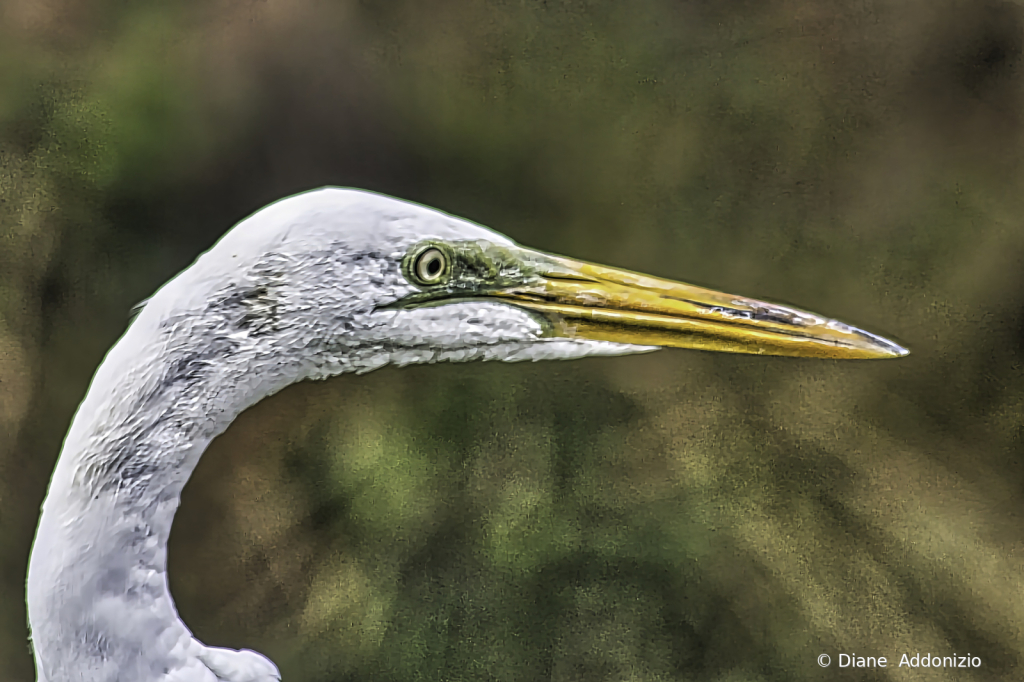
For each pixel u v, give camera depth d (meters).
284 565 4.44
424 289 4.06
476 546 4.49
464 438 4.83
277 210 4.04
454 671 4.30
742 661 4.30
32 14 4.66
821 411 5.05
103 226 4.66
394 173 5.16
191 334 4.04
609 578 4.38
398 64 5.18
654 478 4.80
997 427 4.93
